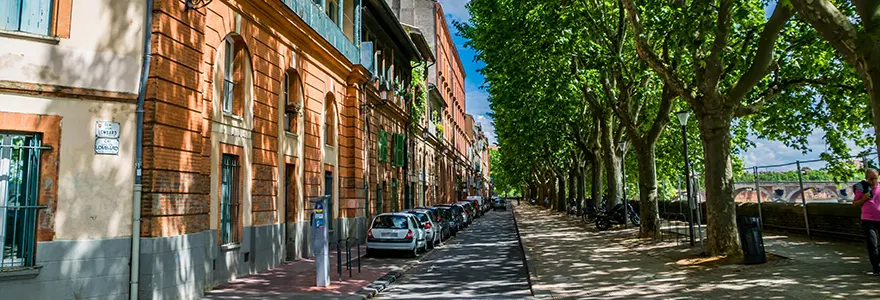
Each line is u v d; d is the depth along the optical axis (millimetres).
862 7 6887
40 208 7887
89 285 8125
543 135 28828
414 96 33562
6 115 7738
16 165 7906
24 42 7961
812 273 9398
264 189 13391
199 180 9914
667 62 13031
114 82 8586
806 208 15586
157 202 8711
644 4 14734
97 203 8320
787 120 15875
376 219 17531
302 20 15031
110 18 8664
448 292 10688
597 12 16531
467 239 24562
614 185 24594
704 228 21453
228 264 11586
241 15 12375
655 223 18375
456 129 61812
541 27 16875
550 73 19266
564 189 46938
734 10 11648
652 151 18578
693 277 10219
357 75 20406
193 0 9867
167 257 8867
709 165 12055
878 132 6715
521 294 10180
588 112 29453
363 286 11078
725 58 12891
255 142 13023
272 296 9938
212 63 11000
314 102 16938
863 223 8953
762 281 9078
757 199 18094
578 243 18609
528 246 18188
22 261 7805
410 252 18312
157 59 8875
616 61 17016
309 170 16469
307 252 16125
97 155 8391
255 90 13055
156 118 8766
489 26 20188
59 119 8148
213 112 11172
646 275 10930
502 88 23719
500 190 145750
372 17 23234
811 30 12555
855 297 7332
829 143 15383
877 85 6727
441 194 45781
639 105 20109
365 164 21766
